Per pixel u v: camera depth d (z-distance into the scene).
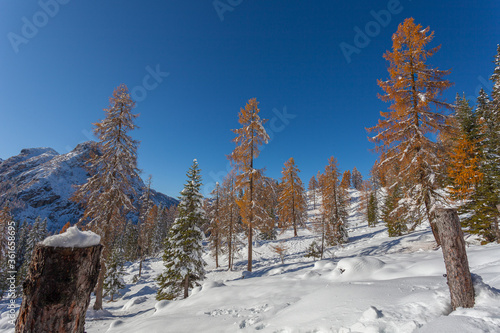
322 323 4.62
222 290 10.30
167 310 10.29
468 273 4.14
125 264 43.38
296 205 35.69
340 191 29.38
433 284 5.81
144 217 44.47
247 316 6.69
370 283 6.82
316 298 6.12
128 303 18.42
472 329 3.15
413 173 13.15
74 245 1.94
